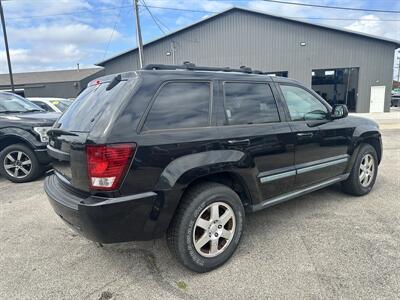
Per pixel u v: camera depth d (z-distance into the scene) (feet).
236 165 9.47
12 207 14.85
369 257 9.64
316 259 9.66
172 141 8.37
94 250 10.71
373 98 77.46
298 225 12.08
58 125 10.33
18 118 18.65
